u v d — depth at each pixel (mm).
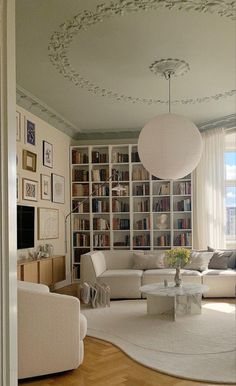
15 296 1565
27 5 3312
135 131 7879
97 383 2949
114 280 6117
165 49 4180
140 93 5609
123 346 3768
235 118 6926
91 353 3627
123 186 7703
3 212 1492
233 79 5055
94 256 6289
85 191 7801
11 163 1554
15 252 1568
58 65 4570
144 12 3455
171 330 4297
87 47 4105
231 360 3369
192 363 3301
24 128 5789
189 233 7531
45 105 6148
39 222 6215
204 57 4383
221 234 7180
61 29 3725
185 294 4543
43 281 5723
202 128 7504
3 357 1464
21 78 4992
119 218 7816
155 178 7609
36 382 3002
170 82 5137
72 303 3182
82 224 7750
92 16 3508
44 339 3076
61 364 3123
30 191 5930
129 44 4047
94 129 7828
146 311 5238
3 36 1534
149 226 7602
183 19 3580
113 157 7773
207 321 4660
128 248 7633
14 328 1550
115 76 4934
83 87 5344
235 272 6062
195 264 6359
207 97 5793
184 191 7574
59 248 7121
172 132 4266
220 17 3543
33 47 4086
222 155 7223
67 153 7723
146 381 2963
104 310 5340
